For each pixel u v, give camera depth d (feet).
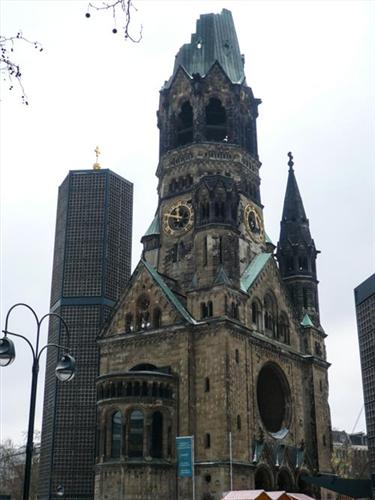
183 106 374.84
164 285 309.01
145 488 258.57
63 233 415.64
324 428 337.31
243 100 373.81
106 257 406.62
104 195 421.18
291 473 302.45
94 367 378.94
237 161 355.56
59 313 393.50
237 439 270.05
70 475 360.07
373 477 302.45
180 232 340.80
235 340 287.07
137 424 269.44
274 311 334.03
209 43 383.24
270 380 326.65
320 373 347.97
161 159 367.86
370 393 314.96
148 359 295.69
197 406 276.82
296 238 377.50
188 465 245.04
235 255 305.32
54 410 373.61
